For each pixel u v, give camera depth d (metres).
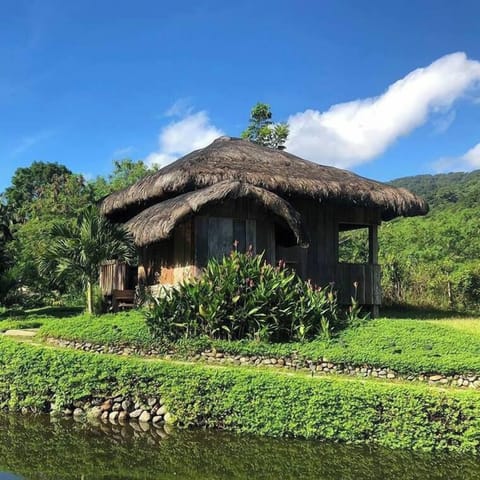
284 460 7.58
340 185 16.03
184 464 7.40
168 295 11.98
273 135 30.62
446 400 8.12
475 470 7.33
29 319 16.36
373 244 17.48
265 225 14.08
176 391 8.98
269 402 8.55
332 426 8.32
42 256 15.26
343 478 7.00
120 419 9.16
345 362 10.30
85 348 11.42
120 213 18.05
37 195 48.94
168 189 14.63
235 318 11.22
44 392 9.70
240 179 14.70
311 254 16.56
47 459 7.56
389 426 8.20
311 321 11.41
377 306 17.38
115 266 17.94
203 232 13.53
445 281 22.09
